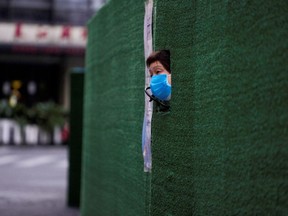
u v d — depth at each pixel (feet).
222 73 6.95
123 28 12.27
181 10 8.28
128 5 11.81
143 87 10.28
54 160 45.39
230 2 6.80
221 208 6.91
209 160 7.29
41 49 73.26
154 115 9.16
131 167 11.12
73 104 22.31
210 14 7.38
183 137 8.12
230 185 6.68
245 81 6.35
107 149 13.85
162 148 8.82
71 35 73.92
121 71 12.39
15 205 21.95
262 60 5.98
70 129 22.33
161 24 8.82
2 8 76.79
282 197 5.59
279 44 5.67
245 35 6.38
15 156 48.80
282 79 5.61
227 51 6.82
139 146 10.48
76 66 79.15
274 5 5.78
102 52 14.92
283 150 5.58
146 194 9.77
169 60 8.64
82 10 78.69
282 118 5.60
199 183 7.60
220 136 6.98
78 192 21.97
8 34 72.69
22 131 62.95
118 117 12.58
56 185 28.94
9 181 30.37
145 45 9.91
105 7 14.60
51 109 63.98
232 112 6.66
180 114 8.22
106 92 14.19
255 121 6.11
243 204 6.35
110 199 13.33
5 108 63.31
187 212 7.95
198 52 7.72
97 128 15.40
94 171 15.74
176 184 8.30
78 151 22.12
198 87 7.69
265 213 5.89
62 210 21.01
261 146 5.98
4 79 83.82
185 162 8.04
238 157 6.48
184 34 8.16
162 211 8.77
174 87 8.45
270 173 5.81
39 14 77.82
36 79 84.89
